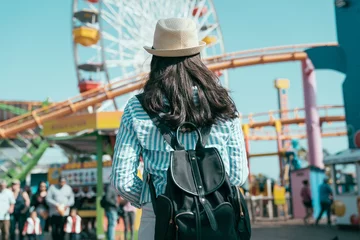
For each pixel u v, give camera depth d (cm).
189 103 203
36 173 3144
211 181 188
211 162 193
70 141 1540
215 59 2605
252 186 2483
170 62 215
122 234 1327
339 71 2114
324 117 3306
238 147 211
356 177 1462
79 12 3628
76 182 1535
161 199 185
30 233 1126
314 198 2100
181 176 187
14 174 2459
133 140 204
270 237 1309
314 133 2242
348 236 1291
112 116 1298
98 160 1327
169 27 215
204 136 202
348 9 1852
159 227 184
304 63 2350
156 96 204
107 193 1134
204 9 3500
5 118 3756
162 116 200
